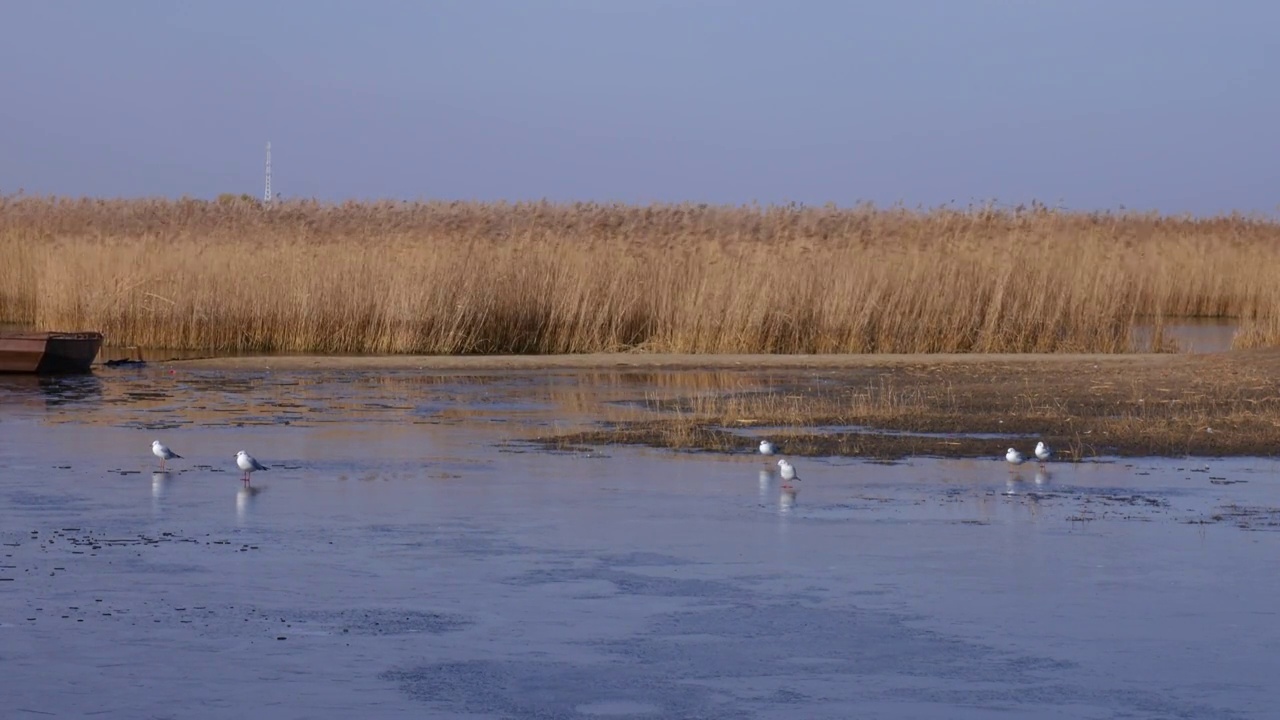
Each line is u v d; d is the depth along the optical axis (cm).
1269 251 5291
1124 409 2506
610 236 4212
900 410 2473
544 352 3912
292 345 3831
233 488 1733
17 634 1093
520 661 1034
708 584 1255
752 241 4194
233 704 939
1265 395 2666
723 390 2941
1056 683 990
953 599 1207
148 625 1121
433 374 3291
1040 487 1752
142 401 2708
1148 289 5194
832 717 921
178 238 4169
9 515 1553
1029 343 3919
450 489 1733
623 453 2042
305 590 1231
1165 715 926
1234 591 1234
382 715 920
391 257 3938
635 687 978
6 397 2748
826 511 1594
